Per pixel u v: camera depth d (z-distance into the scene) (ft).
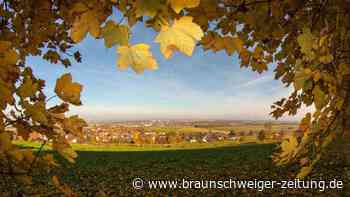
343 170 29.09
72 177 35.37
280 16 8.52
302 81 5.25
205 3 6.47
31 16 8.71
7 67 4.33
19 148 4.78
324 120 5.39
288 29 9.04
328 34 6.08
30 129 4.96
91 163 47.44
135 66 3.59
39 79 6.21
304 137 5.17
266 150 53.98
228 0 7.92
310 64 5.39
